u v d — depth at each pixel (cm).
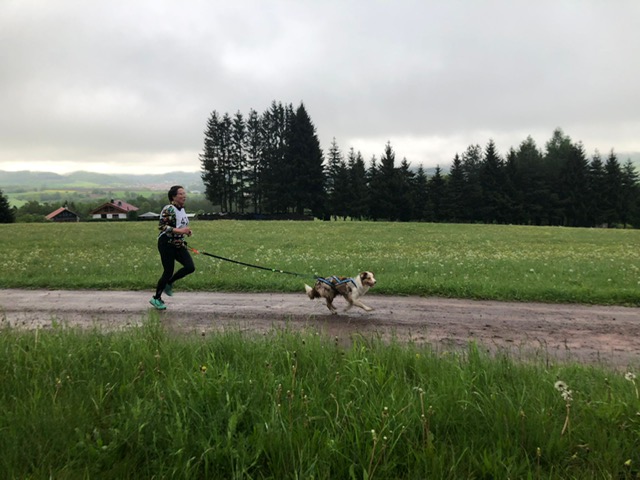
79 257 1662
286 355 457
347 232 3169
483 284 1007
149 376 418
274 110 8762
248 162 8781
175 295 968
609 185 7319
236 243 2214
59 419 332
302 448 296
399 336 662
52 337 523
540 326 724
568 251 2031
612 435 317
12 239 2442
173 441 305
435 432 325
